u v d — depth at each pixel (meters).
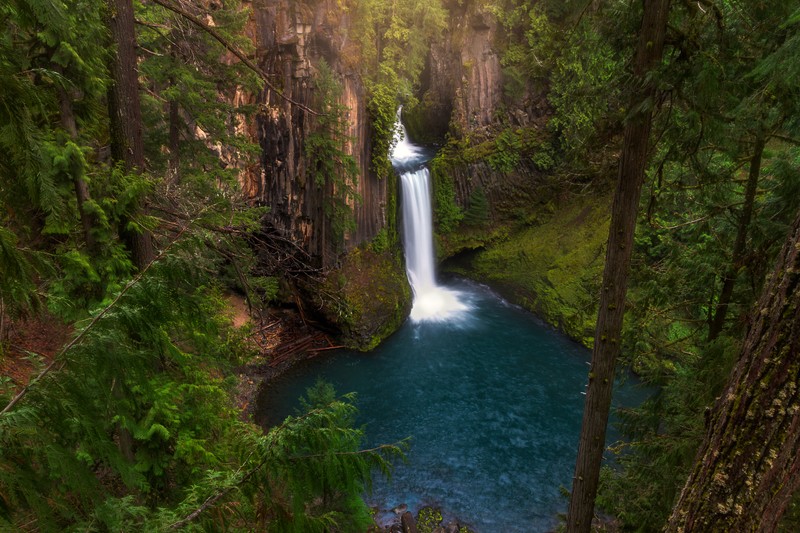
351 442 2.97
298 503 2.72
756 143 6.66
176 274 2.68
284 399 15.91
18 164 2.52
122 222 5.77
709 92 4.85
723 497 1.98
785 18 4.96
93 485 2.05
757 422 1.94
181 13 5.90
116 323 2.28
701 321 8.09
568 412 15.76
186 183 10.24
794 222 2.15
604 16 5.71
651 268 8.46
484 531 11.45
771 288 2.11
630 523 7.60
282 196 17.67
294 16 16.28
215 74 11.13
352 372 17.70
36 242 5.50
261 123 16.89
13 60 4.30
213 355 7.34
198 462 5.63
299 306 18.28
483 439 14.49
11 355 6.57
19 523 2.10
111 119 5.98
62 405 1.96
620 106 5.68
